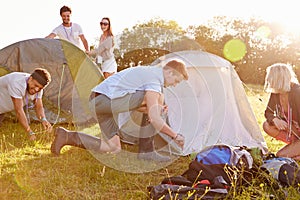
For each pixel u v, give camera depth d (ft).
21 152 17.10
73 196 12.98
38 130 20.62
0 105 19.34
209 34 99.09
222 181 12.53
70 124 22.80
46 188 13.37
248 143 17.35
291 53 94.12
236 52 91.35
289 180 13.00
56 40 23.11
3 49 22.70
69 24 26.78
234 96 18.40
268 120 17.34
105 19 25.58
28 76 18.38
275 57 93.25
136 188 13.80
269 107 17.52
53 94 22.84
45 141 18.85
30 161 16.01
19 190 13.26
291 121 16.61
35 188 13.37
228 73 18.58
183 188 12.06
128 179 14.49
